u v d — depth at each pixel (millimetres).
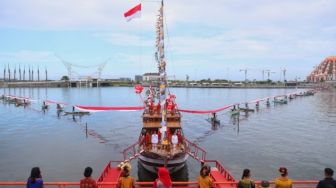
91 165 46781
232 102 180500
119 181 17141
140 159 36031
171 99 43312
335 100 198375
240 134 75688
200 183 16812
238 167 45844
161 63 38188
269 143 64062
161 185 17156
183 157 34156
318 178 40938
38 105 153000
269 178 40500
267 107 152750
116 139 68562
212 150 57344
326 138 69875
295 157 52125
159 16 37844
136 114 122000
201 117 112000
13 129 82812
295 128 85125
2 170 44156
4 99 177875
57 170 44094
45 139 68500
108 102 174750
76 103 166125
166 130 37000
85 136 72250
